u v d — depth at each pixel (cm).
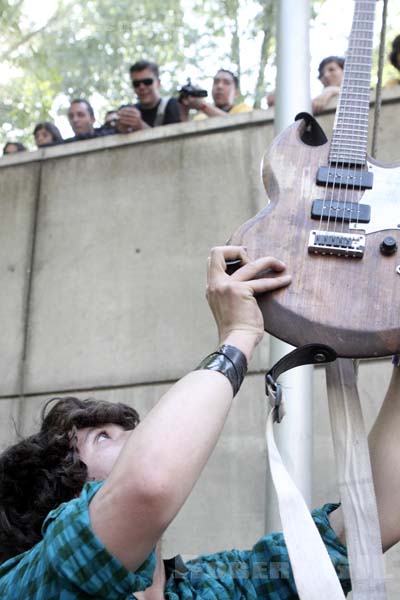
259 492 455
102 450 204
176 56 703
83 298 531
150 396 498
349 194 179
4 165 579
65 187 562
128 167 552
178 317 509
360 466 168
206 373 156
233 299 166
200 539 452
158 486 142
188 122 548
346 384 175
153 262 525
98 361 514
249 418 470
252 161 529
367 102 192
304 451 376
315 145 196
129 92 711
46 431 208
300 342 166
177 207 533
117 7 721
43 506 199
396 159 491
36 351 528
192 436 147
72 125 612
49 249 550
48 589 149
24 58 727
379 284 169
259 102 667
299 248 173
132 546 145
